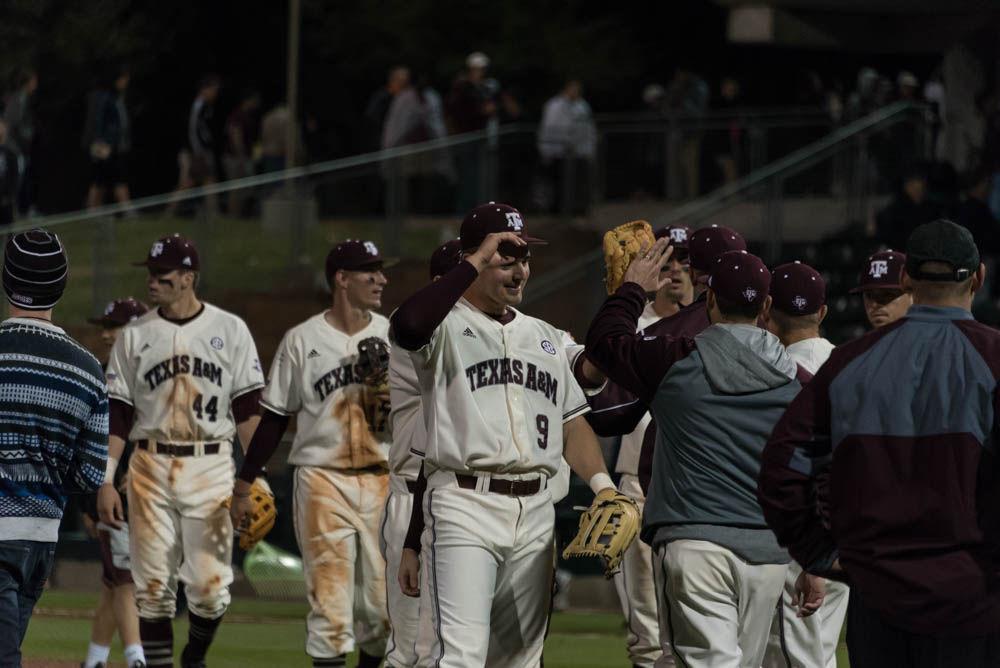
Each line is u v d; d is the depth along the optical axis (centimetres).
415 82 6425
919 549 1252
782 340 1883
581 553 1590
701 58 9756
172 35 9231
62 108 8488
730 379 1571
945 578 1241
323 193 5309
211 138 6500
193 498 2383
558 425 1664
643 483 1820
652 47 9719
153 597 2361
